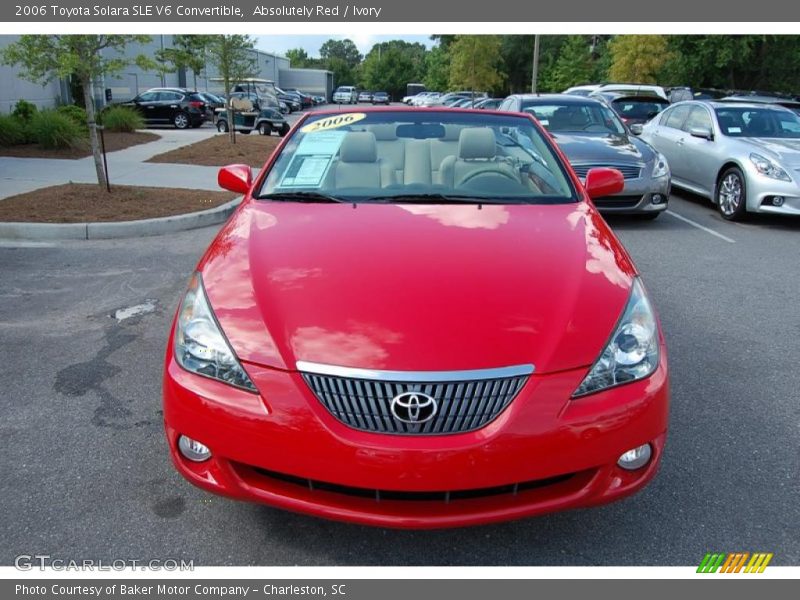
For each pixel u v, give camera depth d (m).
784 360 4.32
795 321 5.06
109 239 7.33
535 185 3.70
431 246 2.87
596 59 45.47
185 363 2.47
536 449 2.22
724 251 7.23
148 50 30.41
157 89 25.83
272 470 2.29
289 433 2.24
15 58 8.55
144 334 4.55
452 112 4.27
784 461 3.14
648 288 5.84
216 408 2.34
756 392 3.85
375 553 2.55
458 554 2.55
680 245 7.47
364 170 3.76
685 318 5.10
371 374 2.23
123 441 3.24
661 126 10.95
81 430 3.33
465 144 3.92
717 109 9.70
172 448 2.53
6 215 7.70
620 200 8.05
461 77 42.84
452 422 2.22
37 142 14.70
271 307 2.49
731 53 26.78
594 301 2.54
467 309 2.44
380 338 2.32
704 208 9.84
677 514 2.77
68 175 11.12
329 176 3.72
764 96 17.95
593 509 2.79
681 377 4.05
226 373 2.37
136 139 17.58
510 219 3.24
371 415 2.23
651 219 8.97
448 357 2.26
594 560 2.52
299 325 2.40
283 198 3.57
